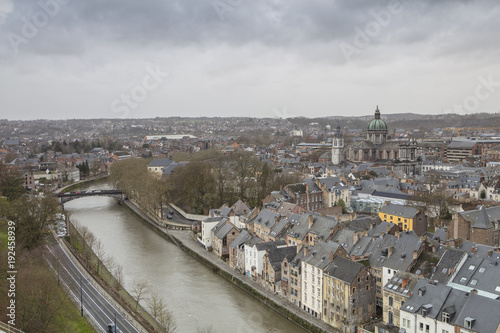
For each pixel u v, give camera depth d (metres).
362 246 140.88
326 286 126.06
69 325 115.12
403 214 188.62
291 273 141.12
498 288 104.19
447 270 114.62
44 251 170.12
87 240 187.62
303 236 161.12
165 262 182.38
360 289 120.06
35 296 111.00
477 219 159.50
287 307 136.75
